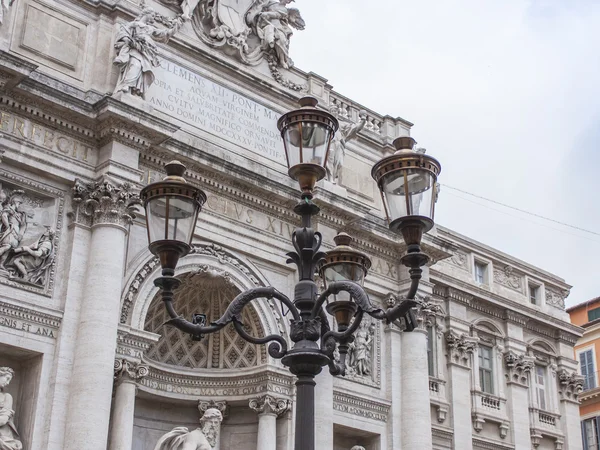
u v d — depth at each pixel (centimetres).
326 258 1938
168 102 3253
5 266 2711
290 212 3441
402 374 3662
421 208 1554
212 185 3250
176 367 3231
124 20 3206
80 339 2709
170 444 2878
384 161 1580
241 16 3603
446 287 4256
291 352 1559
